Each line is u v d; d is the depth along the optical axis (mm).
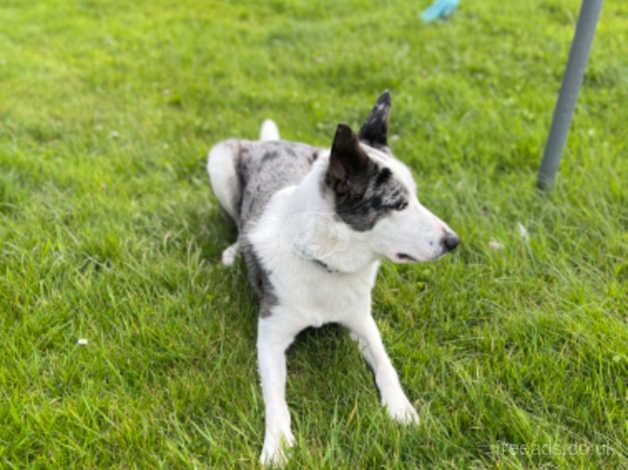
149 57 7242
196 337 3129
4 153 4691
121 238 3830
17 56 7125
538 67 6219
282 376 2877
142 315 3197
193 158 4941
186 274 3607
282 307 2980
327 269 2885
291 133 5293
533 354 2910
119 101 6090
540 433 2508
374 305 3471
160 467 2398
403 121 5371
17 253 3605
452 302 3373
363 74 6352
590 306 3164
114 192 4441
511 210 4098
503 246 3697
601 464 2414
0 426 2535
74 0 9359
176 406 2717
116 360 2961
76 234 3871
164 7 9180
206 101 6035
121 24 8422
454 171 4578
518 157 4688
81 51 7465
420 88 5883
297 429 2729
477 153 4793
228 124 5543
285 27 7852
